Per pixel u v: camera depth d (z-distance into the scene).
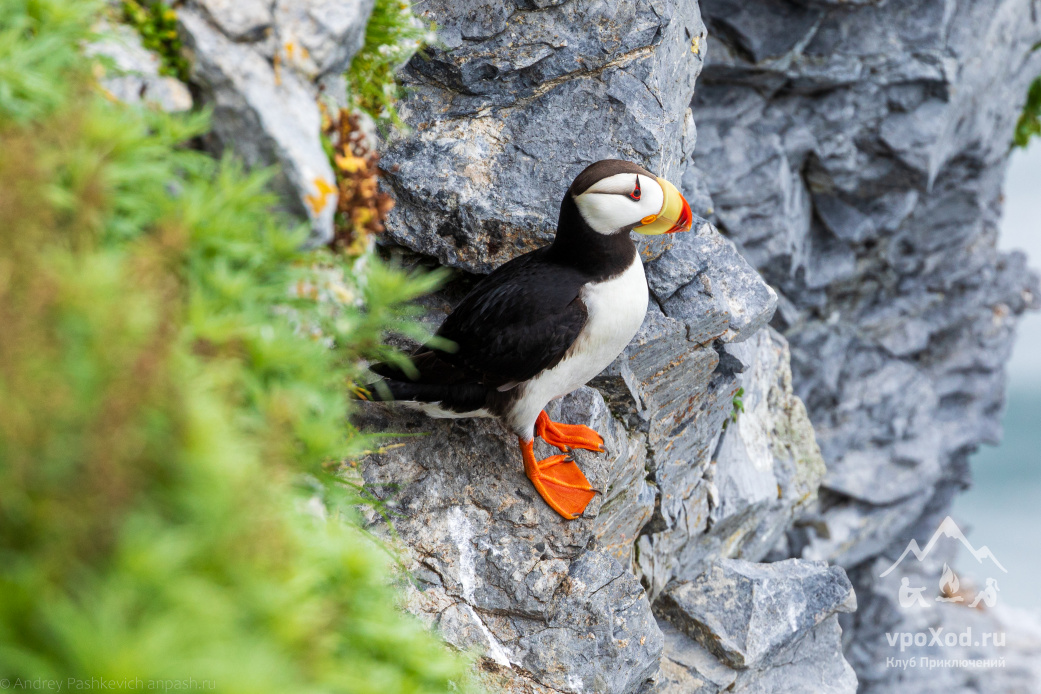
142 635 2.73
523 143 9.52
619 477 10.15
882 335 20.38
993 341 22.27
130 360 3.05
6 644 2.74
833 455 19.91
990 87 17.33
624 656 9.06
